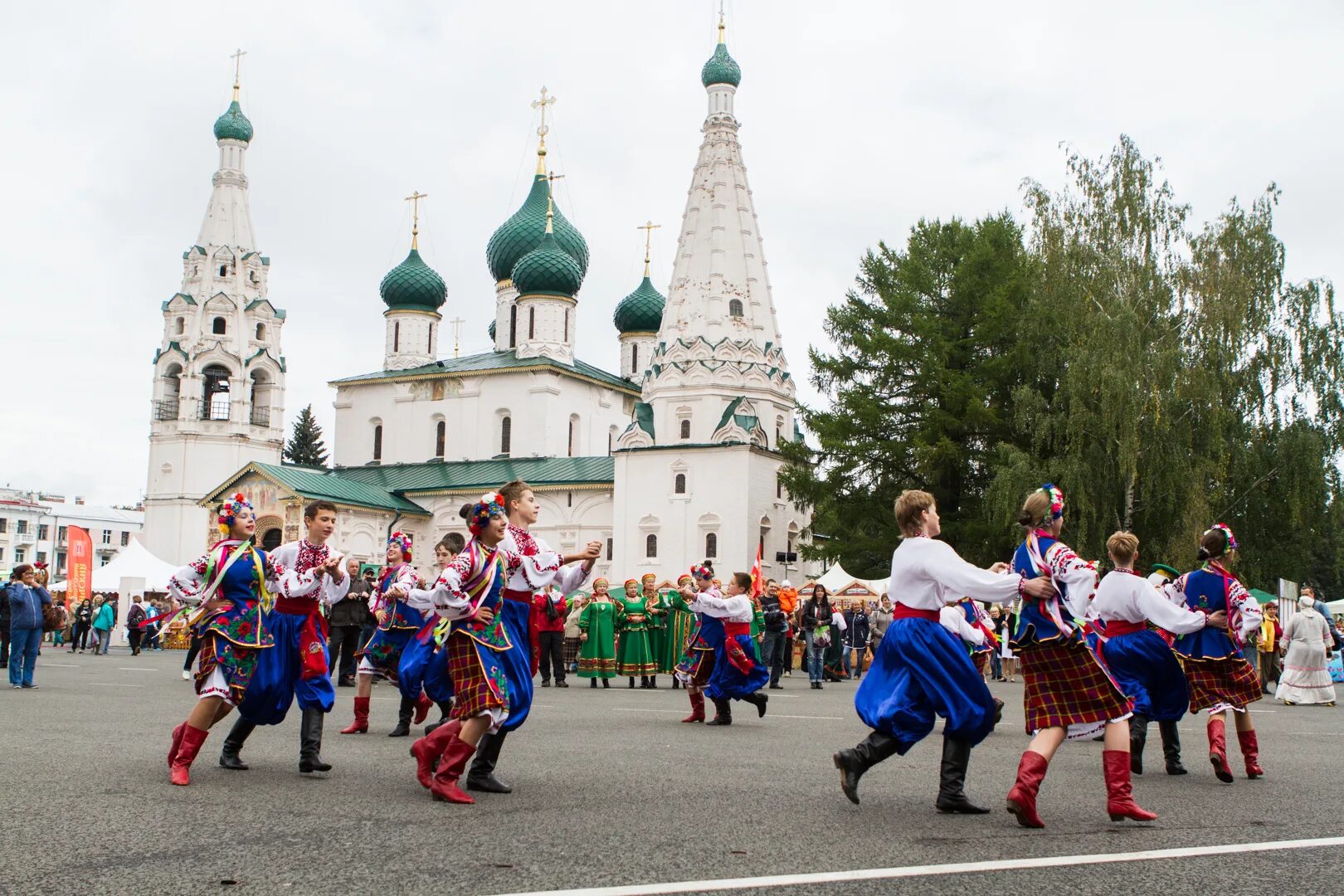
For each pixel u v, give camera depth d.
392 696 22.47
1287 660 25.50
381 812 8.27
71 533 45.56
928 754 13.05
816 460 51.06
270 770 10.59
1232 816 8.73
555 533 70.00
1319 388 41.31
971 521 43.25
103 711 16.52
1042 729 8.33
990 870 6.54
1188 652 11.61
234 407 74.94
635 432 64.69
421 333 83.12
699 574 16.91
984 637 12.32
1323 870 6.71
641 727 15.87
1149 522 41.56
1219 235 42.38
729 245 65.62
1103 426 38.53
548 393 74.81
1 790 8.98
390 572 14.83
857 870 6.48
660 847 7.09
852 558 49.06
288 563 10.34
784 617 27.58
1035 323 42.91
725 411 63.34
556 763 11.31
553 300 78.25
